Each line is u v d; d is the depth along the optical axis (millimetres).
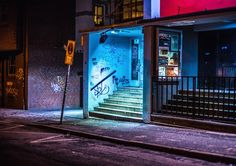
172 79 14938
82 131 13109
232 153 9492
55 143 11586
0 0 21609
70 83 22062
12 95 21562
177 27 15500
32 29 20625
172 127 13609
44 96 21125
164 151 10383
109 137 11914
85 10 21297
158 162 9172
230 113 12539
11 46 21125
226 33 15227
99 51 17547
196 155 9695
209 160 9430
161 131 12852
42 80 21031
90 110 17219
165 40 14875
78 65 22297
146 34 14656
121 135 12219
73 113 19000
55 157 9617
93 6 21406
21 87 20891
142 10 18750
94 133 12680
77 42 21938
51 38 21312
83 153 10141
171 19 13656
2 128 14594
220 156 9266
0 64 22391
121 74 18359
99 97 17531
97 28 16578
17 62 21156
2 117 17438
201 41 15914
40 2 20891
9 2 21188
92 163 9008
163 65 14836
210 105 13281
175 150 10141
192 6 15227
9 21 21266
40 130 14219
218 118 12602
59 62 21625
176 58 15250
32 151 10328
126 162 9133
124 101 16750
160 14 16375
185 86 15750
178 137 11711
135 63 18281
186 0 15430
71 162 9094
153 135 12133
